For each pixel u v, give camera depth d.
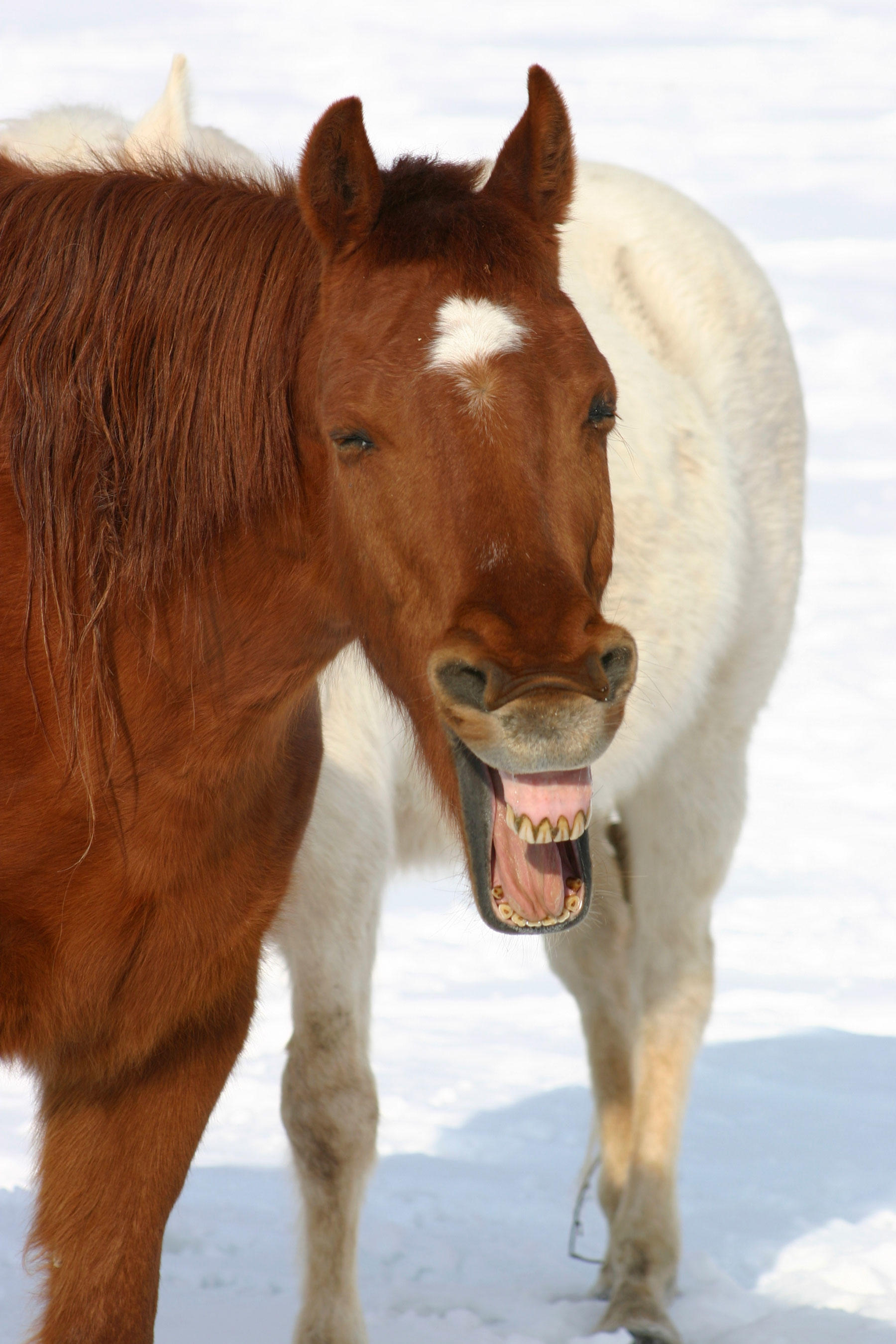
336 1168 6.82
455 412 4.05
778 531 9.03
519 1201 8.76
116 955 4.98
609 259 8.59
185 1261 7.57
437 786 4.52
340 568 4.53
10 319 4.83
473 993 12.08
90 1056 5.16
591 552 4.29
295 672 5.04
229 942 5.20
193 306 4.69
